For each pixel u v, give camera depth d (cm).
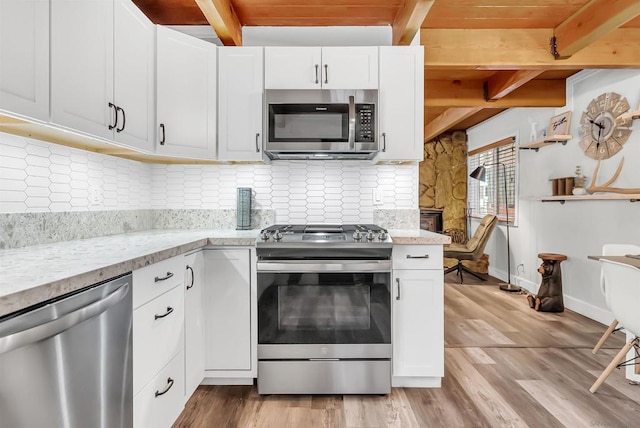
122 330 113
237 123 217
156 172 248
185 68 200
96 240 175
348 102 210
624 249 238
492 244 528
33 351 79
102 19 145
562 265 370
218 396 192
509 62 265
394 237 194
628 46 267
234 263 193
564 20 252
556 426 166
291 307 190
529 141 432
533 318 329
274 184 248
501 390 199
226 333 194
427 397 192
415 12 202
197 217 247
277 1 221
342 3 224
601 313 316
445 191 602
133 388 121
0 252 130
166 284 146
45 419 82
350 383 192
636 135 285
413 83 217
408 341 195
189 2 222
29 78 109
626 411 178
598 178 323
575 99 354
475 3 230
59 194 166
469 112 411
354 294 190
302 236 196
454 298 400
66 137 150
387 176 249
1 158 137
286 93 212
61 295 87
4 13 100
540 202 408
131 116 167
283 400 189
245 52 216
